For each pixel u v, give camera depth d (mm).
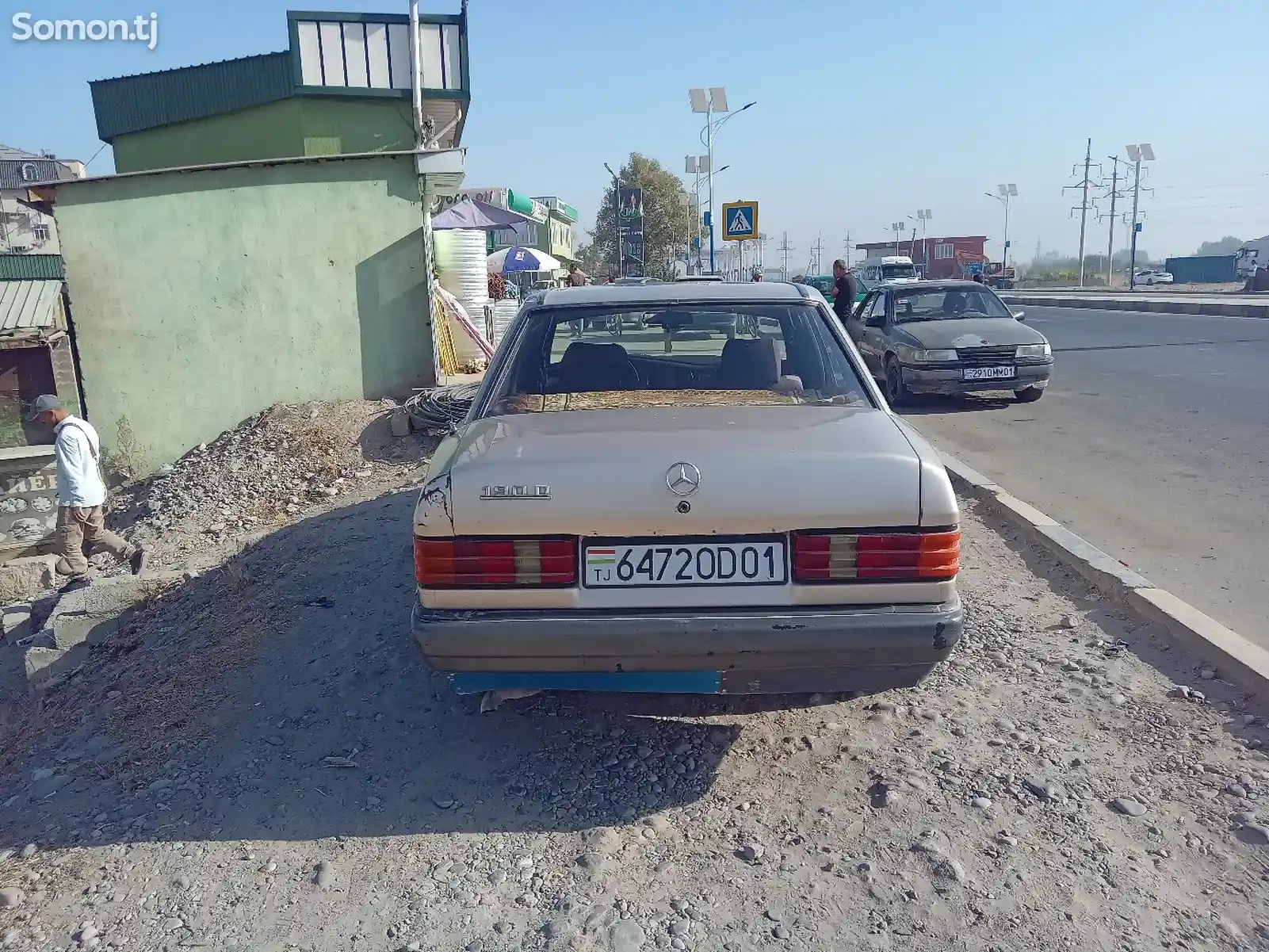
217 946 2516
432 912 2594
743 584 2717
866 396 3465
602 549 2721
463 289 15320
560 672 2801
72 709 4539
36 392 9602
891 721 3480
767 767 3229
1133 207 60719
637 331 3783
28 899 2764
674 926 2496
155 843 2996
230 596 5383
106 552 7832
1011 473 7461
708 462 2711
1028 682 3725
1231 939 2385
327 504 7812
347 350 10086
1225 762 3104
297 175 9750
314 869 2805
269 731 3701
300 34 11633
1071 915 2482
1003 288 61312
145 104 12625
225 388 9961
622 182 56031
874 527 2697
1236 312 23719
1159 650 3910
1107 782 3043
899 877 2648
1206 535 5594
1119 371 13484
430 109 12562
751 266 37344
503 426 3188
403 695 3871
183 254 9695
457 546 2721
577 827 2943
